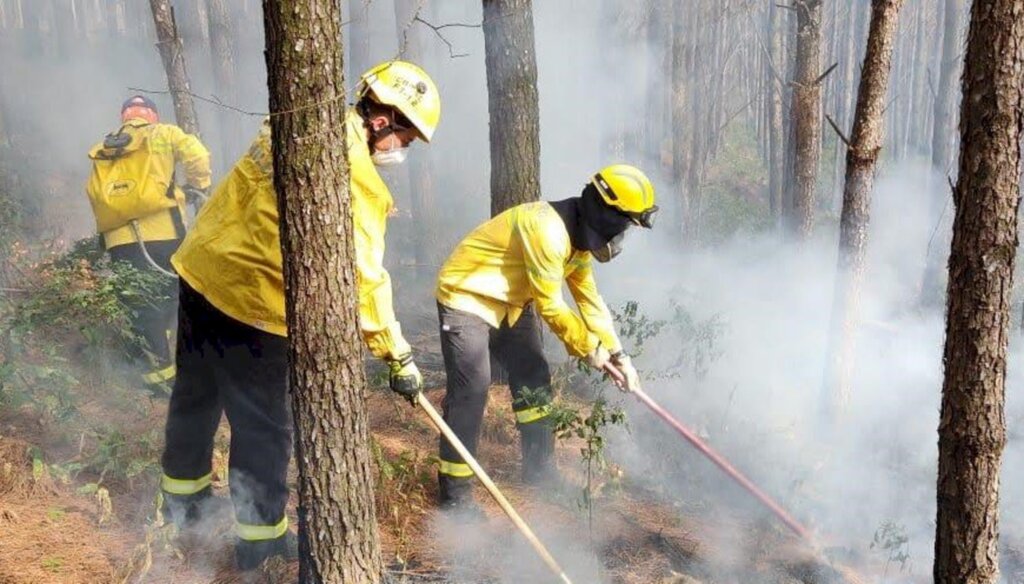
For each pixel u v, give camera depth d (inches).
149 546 130.0
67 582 125.0
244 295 128.0
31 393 172.1
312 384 110.3
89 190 211.8
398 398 215.2
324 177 105.0
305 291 107.7
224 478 159.9
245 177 128.2
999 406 104.9
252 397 131.9
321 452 112.0
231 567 136.7
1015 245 102.0
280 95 102.6
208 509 146.9
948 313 106.5
